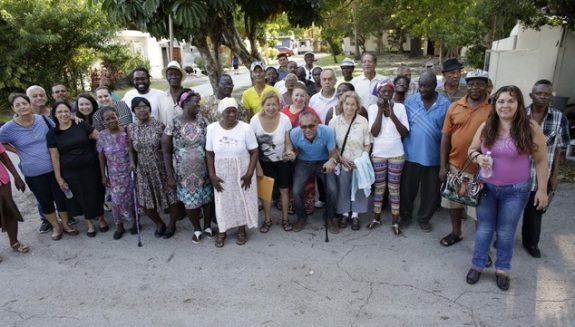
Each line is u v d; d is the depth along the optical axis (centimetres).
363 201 447
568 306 311
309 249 413
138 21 593
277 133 433
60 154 425
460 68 439
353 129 430
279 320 310
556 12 721
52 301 344
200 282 363
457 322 299
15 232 425
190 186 411
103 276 379
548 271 355
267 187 438
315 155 428
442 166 395
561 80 924
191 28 576
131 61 1925
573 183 543
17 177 423
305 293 341
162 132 425
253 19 772
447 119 384
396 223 434
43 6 1303
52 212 449
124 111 491
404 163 431
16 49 1281
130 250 426
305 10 745
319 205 517
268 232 454
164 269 387
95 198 447
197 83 2089
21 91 1359
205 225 449
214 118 505
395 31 3256
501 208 320
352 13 2770
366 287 346
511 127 299
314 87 683
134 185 431
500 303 317
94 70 1592
